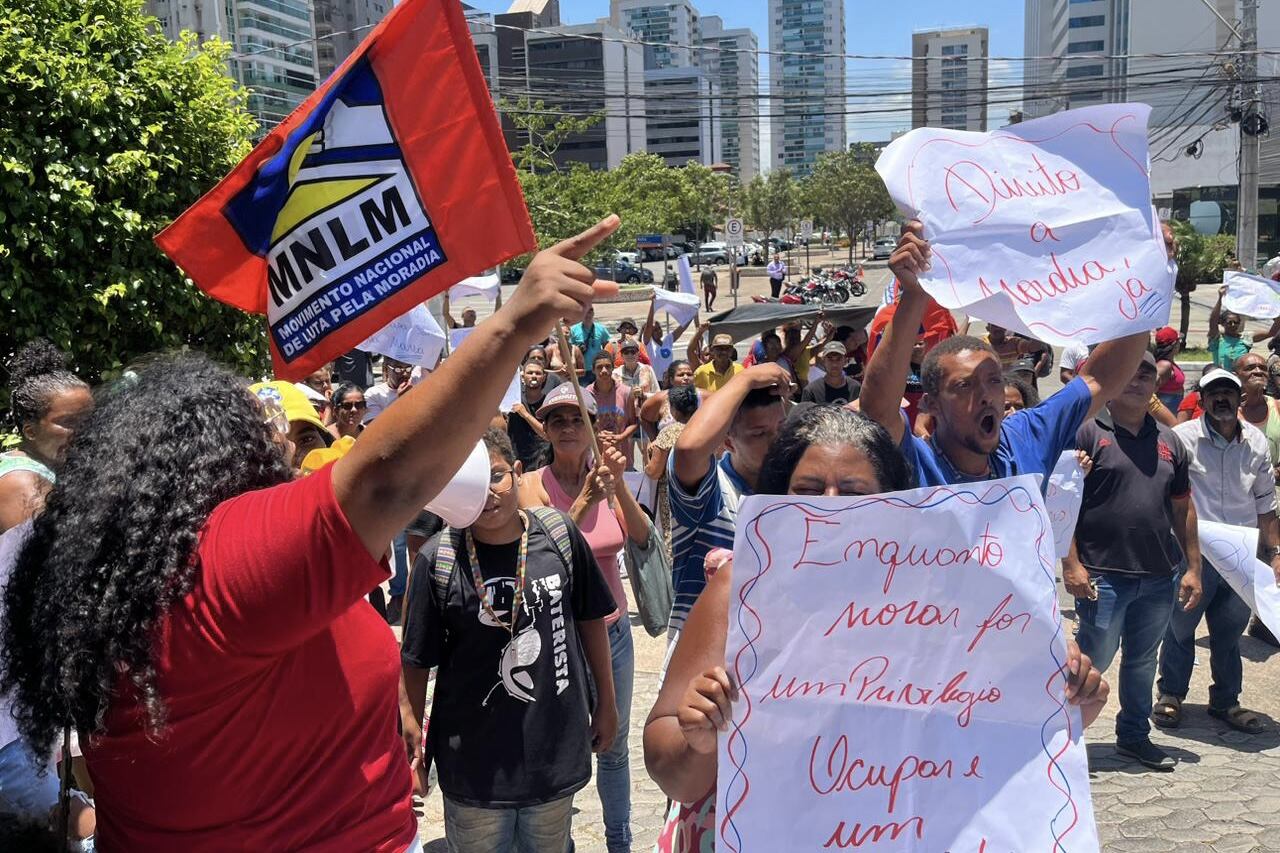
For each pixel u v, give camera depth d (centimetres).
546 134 3491
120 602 158
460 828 327
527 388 1030
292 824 173
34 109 551
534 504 450
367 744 185
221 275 311
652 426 1045
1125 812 461
